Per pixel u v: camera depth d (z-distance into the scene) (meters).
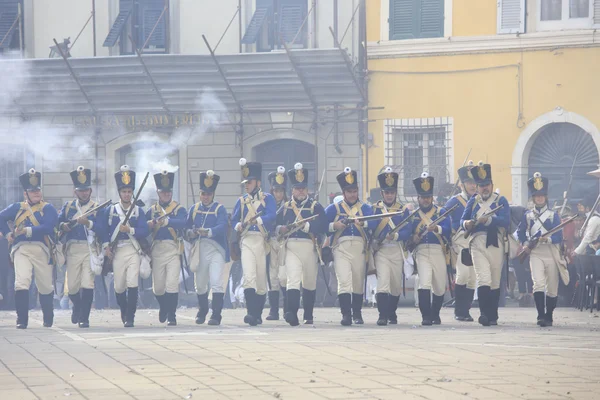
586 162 52.78
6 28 58.38
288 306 31.16
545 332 27.89
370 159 55.06
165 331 29.17
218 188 56.91
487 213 30.72
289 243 31.23
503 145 53.53
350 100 54.94
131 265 31.44
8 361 21.91
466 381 18.16
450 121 54.12
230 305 42.38
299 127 55.88
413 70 54.56
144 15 58.06
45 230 31.47
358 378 18.59
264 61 53.69
